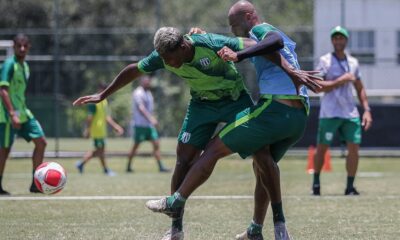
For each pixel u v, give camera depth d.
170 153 67.25
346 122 33.81
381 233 22.73
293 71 18.41
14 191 35.50
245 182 40.75
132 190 35.94
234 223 24.83
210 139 20.42
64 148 74.00
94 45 91.75
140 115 50.50
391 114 60.25
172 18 102.81
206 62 19.06
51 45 91.25
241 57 18.14
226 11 102.56
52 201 30.88
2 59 62.75
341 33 33.97
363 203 30.22
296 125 19.12
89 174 48.41
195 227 23.94
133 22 102.56
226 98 20.23
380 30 78.19
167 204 18.91
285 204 29.94
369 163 58.25
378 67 76.56
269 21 97.19
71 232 22.89
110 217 26.23
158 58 20.05
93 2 101.19
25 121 33.16
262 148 19.53
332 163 57.94
